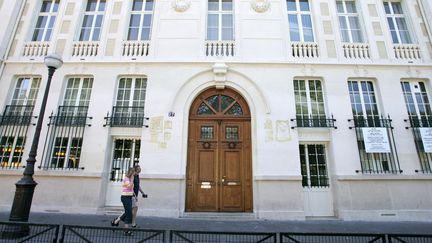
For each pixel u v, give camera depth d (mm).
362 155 8867
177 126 9039
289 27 10344
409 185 8484
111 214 8250
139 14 10617
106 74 9562
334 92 9344
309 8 10625
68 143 8953
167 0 10406
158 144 8852
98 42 9961
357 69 9578
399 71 9555
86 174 8523
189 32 9992
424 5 10258
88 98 9570
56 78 9500
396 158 8695
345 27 10398
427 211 8250
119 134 9086
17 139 9031
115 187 8906
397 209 8273
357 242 5844
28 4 10500
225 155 9117
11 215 5527
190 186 8836
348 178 8445
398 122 9031
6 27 9898
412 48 9914
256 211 8352
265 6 10234
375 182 8500
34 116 9133
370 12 10305
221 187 8859
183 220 7785
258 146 8812
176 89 9359
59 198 8430
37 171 8539
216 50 9906
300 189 8477
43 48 9922
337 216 8383
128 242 5344
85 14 10617
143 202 8383
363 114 9328
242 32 9969
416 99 9484
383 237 4020
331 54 9805
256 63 9562
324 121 9156
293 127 8961
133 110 9383
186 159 8938
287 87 9398
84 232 5523
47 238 5199
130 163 9117
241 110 9523
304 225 7402
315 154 9156
